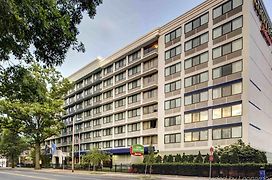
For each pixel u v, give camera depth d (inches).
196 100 1978.3
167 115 2220.7
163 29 2346.2
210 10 1945.1
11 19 267.1
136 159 2434.8
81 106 3673.7
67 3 356.2
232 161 1453.0
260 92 1902.1
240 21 1752.0
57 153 2851.9
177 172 1680.6
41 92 395.9
